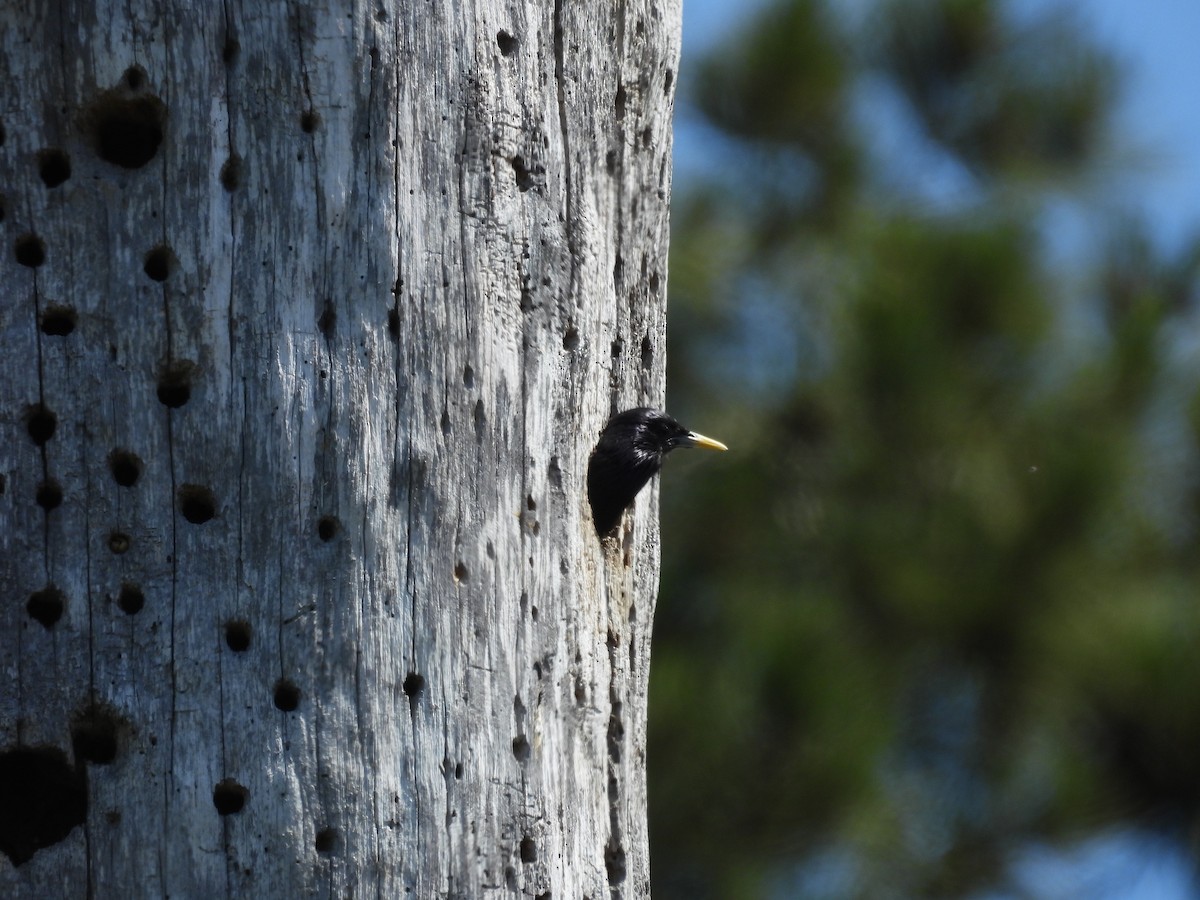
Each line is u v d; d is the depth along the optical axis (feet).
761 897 58.65
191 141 27.94
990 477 63.93
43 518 27.37
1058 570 61.11
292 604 27.48
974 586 61.16
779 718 58.75
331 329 28.12
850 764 58.49
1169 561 65.67
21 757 27.43
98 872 26.71
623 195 33.86
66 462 27.48
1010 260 64.44
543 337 30.60
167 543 27.40
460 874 27.86
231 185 28.04
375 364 28.14
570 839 29.99
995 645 62.28
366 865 27.17
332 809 27.14
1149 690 61.16
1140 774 63.00
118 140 28.78
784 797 58.39
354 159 28.30
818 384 69.10
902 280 66.13
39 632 27.20
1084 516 60.80
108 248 27.84
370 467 27.94
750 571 69.10
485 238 29.50
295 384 27.78
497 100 29.81
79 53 27.91
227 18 28.09
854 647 63.05
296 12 28.22
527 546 29.76
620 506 32.91
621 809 32.09
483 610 28.76
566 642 30.35
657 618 69.00
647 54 34.40
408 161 28.66
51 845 26.89
